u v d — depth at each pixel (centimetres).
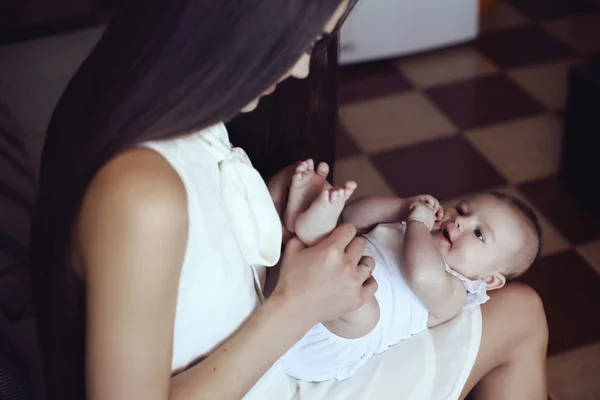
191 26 59
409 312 102
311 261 82
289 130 111
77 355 76
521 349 107
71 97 70
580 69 178
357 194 197
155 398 68
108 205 62
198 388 73
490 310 106
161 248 63
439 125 223
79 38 193
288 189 107
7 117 141
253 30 59
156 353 66
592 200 185
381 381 98
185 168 68
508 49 257
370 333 98
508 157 208
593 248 175
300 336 81
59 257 68
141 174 63
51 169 68
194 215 69
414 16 249
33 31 231
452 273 110
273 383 89
